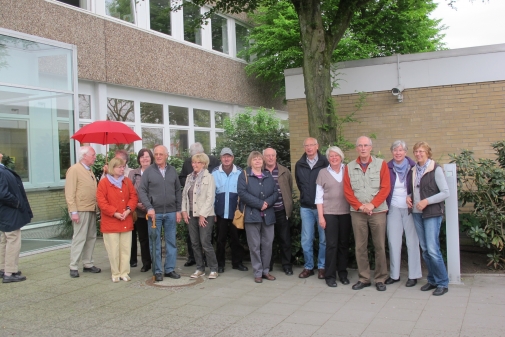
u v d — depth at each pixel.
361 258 6.08
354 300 5.55
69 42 11.54
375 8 15.00
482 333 4.34
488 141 8.84
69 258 8.07
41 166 9.34
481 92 8.88
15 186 6.45
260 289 6.13
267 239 6.57
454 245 6.04
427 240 5.69
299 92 10.02
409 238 6.04
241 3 9.62
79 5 12.16
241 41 18.95
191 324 4.83
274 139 11.47
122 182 6.71
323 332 4.53
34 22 10.73
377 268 6.04
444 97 9.12
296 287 6.20
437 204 5.65
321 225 6.20
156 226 6.62
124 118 13.64
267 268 6.62
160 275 6.59
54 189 9.58
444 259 6.73
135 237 7.55
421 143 5.79
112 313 5.21
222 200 7.05
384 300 5.51
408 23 15.95
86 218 6.89
